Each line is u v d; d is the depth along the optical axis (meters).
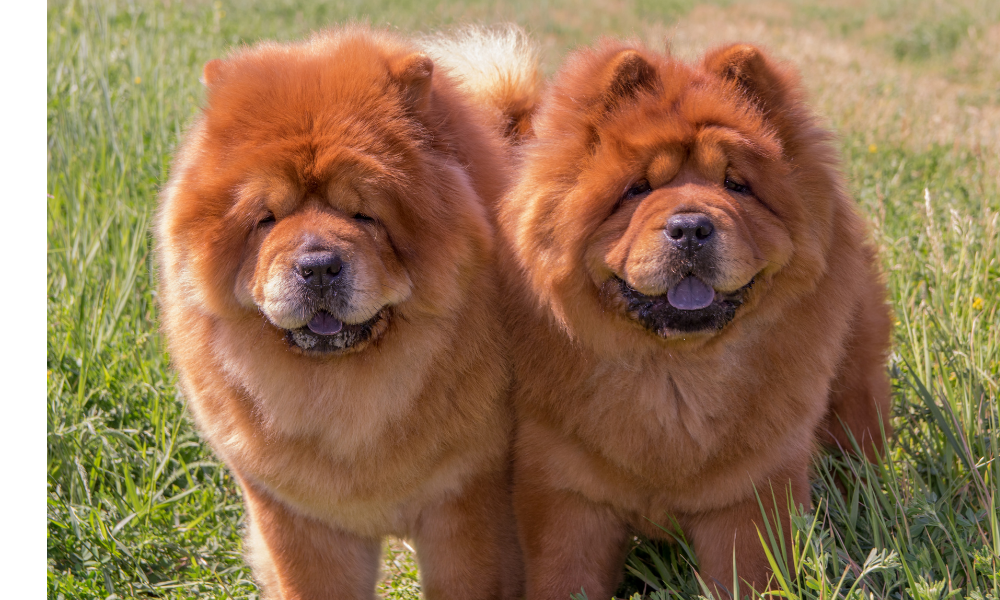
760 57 2.89
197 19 11.61
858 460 3.61
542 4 16.61
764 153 2.76
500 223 3.07
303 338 2.70
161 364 4.23
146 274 4.89
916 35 15.59
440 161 2.92
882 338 3.66
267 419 2.85
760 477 2.96
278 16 13.22
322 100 2.76
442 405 2.90
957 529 3.09
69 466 3.65
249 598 3.37
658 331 2.76
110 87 7.11
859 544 3.15
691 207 2.57
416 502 3.05
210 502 3.72
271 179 2.65
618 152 2.78
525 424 3.07
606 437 2.91
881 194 5.76
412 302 2.80
